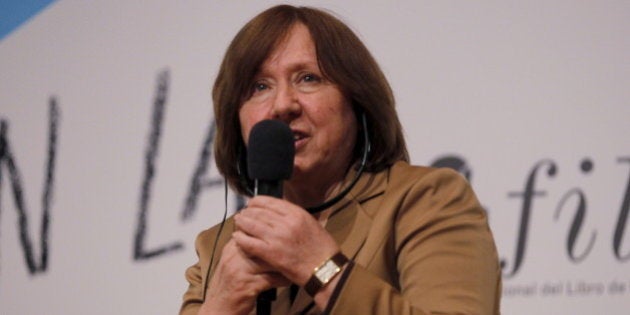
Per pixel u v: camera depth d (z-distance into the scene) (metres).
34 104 6.82
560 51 6.79
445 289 3.34
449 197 3.61
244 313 3.34
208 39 6.85
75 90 6.82
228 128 4.00
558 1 6.82
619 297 6.64
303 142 3.71
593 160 6.71
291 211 3.26
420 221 3.54
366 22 6.82
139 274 6.71
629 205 6.68
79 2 6.88
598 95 6.76
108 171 6.76
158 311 6.68
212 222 6.71
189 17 6.86
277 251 3.21
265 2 6.88
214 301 3.37
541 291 6.64
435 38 6.80
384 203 3.67
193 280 4.29
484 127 6.74
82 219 6.74
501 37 6.80
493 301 3.46
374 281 3.22
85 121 6.80
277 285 3.33
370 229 3.62
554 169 6.71
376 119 3.84
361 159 3.91
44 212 6.75
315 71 3.74
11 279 6.73
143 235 6.72
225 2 6.88
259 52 3.76
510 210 6.68
